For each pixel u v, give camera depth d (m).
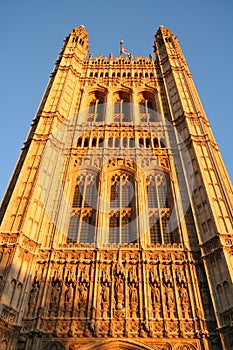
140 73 48.53
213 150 32.53
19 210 26.05
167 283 22.89
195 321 20.84
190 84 43.25
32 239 24.58
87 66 49.59
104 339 20.05
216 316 20.55
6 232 23.92
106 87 45.22
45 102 38.81
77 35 54.66
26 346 19.61
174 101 41.09
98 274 23.39
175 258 24.48
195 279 22.98
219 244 23.30
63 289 22.61
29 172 29.52
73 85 44.22
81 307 21.70
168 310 21.53
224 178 29.61
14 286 21.53
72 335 20.23
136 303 21.88
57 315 21.27
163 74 47.00
